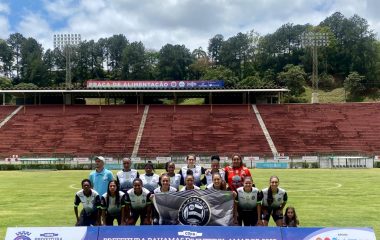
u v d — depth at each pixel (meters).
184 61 156.00
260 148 61.97
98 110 73.50
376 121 68.62
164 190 13.09
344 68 139.62
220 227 11.32
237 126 68.38
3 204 22.92
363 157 52.78
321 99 120.75
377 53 139.50
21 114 71.75
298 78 118.62
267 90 71.94
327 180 35.31
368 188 29.70
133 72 153.25
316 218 18.44
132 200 13.23
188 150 61.78
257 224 13.28
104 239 11.30
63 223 17.64
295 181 34.53
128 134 66.25
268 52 151.12
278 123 69.06
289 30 149.75
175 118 71.06
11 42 159.12
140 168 50.91
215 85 72.94
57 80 150.12
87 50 154.75
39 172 46.91
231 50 156.25
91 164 51.53
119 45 164.00
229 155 58.41
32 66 148.00
